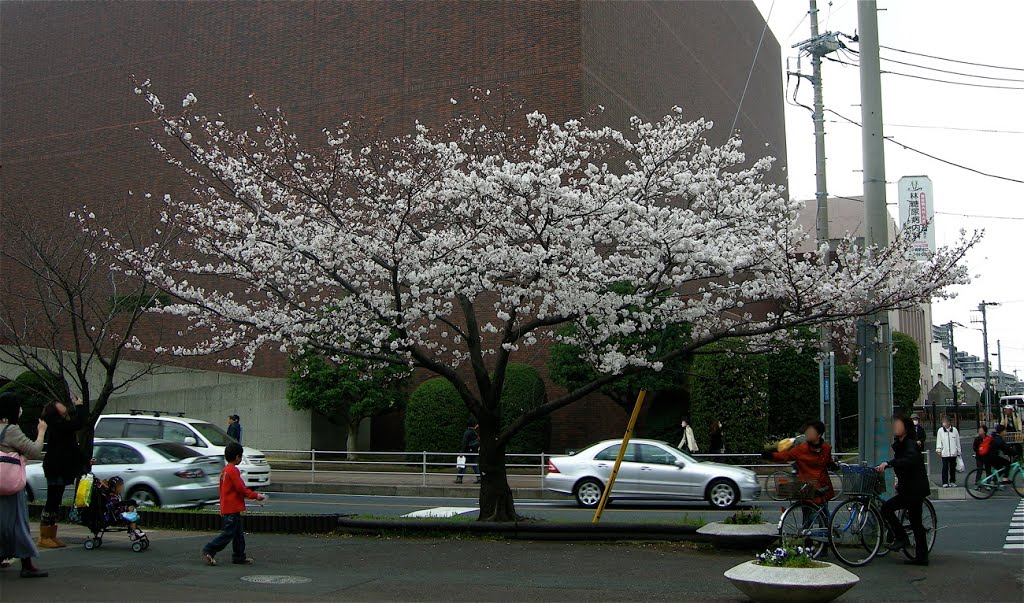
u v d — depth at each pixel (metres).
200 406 30.00
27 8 36.78
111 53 34.75
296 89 31.11
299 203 14.34
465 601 8.50
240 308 12.64
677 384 25.59
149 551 11.33
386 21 29.84
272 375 31.58
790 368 31.00
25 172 35.12
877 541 10.70
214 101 32.50
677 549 11.60
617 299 11.88
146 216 24.38
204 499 16.17
